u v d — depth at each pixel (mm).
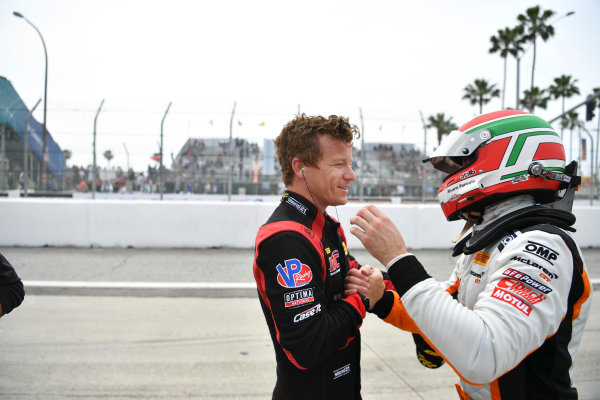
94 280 5453
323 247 1220
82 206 7551
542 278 987
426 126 14125
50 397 2646
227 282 5445
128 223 7590
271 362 3211
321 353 1081
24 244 7500
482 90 34781
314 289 1120
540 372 1067
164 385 2834
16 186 14102
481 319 988
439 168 1414
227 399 2676
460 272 1432
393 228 1132
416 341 1466
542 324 970
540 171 1131
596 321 4281
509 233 1122
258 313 4340
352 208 7781
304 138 1227
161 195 13422
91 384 2824
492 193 1173
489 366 941
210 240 7672
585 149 14547
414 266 1075
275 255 1127
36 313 4238
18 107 14078
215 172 15555
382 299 1400
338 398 1232
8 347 3395
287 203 1267
